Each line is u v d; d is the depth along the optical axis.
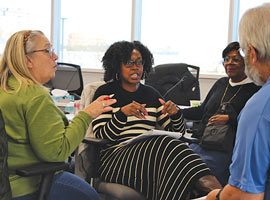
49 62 1.74
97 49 6.10
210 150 2.48
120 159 2.23
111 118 2.35
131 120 2.46
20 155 1.62
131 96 2.51
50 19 6.14
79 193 1.76
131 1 5.85
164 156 2.08
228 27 5.40
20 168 1.60
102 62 2.58
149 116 2.51
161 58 5.84
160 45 5.82
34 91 1.62
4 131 1.46
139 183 2.11
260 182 1.11
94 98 2.49
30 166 1.60
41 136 1.59
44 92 1.65
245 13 1.17
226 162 2.41
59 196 1.72
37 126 1.58
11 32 6.23
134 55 2.46
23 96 1.59
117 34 5.99
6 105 1.59
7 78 1.67
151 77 3.95
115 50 2.48
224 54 2.63
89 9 6.07
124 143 2.26
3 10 6.21
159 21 5.79
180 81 3.67
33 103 1.59
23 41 1.67
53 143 1.60
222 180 2.41
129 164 2.17
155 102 2.57
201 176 1.94
